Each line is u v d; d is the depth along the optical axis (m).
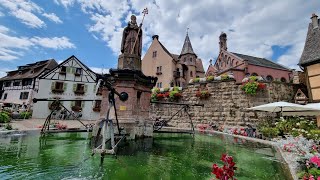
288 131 11.84
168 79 36.56
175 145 9.20
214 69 37.78
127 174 4.72
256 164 5.95
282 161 6.25
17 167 4.92
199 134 13.97
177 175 4.77
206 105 18.69
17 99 34.31
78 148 7.34
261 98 16.17
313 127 12.30
